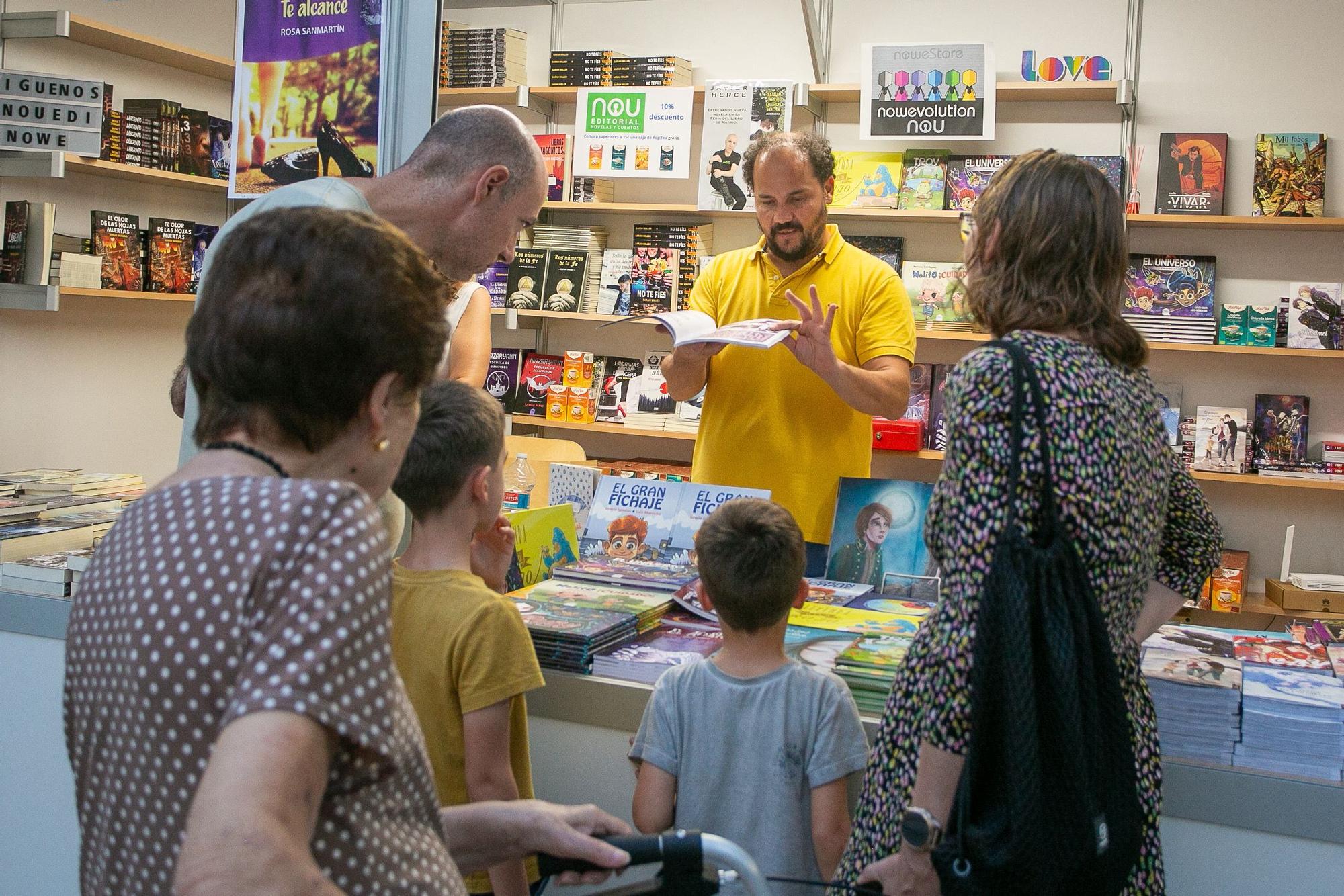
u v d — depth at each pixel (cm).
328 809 71
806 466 270
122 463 467
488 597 149
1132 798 117
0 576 226
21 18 390
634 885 106
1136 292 426
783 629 158
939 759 117
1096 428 118
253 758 64
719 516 156
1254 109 430
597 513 239
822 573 258
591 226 504
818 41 447
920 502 232
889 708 132
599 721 179
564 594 206
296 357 76
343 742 70
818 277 278
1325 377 429
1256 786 154
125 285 416
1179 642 186
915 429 433
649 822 155
